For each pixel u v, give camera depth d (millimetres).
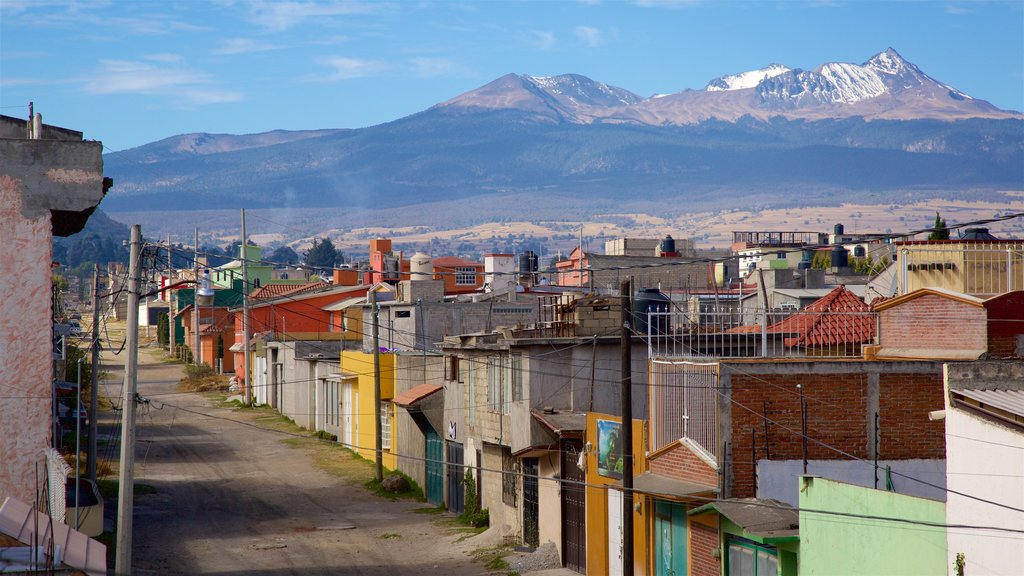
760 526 21688
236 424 69750
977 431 17125
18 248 19922
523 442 33438
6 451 19625
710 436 24609
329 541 36719
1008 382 18219
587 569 30594
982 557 16859
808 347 29844
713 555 24078
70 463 45469
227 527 38969
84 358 54250
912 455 24031
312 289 90312
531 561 32344
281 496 45656
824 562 20578
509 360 36125
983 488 16969
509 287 66750
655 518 26844
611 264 84938
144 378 96562
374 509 43188
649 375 27703
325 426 64250
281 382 74562
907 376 24172
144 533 37219
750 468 23672
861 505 19641
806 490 21234
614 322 35562
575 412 33719
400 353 51719
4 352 19719
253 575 31516
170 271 36594
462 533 37625
